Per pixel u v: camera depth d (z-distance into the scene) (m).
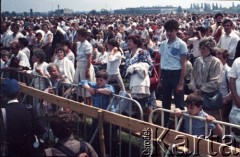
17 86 4.78
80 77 8.96
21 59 9.65
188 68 8.60
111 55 9.42
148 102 7.31
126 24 30.31
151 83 7.43
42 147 4.68
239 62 5.82
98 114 5.54
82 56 8.91
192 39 11.47
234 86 5.88
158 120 7.00
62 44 9.86
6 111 4.63
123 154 6.39
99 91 6.39
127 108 6.04
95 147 5.99
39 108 7.02
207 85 6.34
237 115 5.83
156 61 9.42
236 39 9.03
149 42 13.09
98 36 18.06
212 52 6.42
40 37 14.15
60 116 4.02
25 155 4.68
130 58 7.63
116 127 6.15
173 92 7.61
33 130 4.84
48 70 7.98
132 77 7.19
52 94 6.76
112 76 9.43
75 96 7.09
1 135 4.60
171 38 7.21
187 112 5.12
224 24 9.10
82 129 6.59
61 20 22.42
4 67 8.60
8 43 12.20
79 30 8.87
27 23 22.20
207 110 6.36
